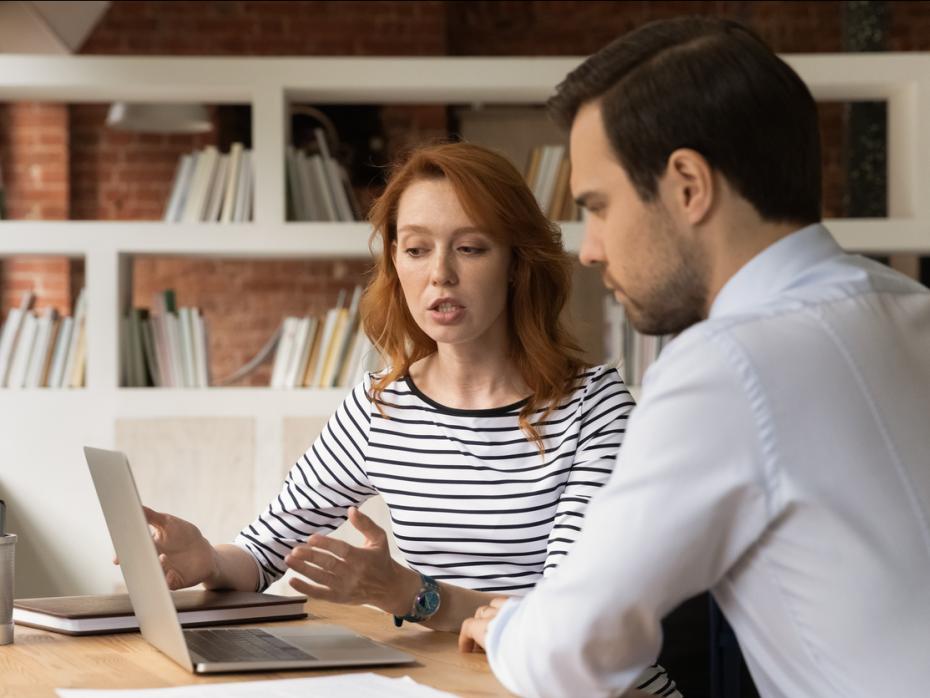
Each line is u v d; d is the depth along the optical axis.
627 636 1.04
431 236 1.67
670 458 1.01
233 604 1.56
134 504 1.26
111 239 3.74
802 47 6.85
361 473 1.82
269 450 3.76
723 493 1.00
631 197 1.09
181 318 3.81
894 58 3.78
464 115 6.63
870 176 5.05
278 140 3.80
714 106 1.05
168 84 3.78
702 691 3.01
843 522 1.00
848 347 1.03
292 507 1.83
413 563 1.74
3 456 3.71
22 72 3.75
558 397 1.69
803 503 1.00
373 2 6.50
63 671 1.28
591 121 1.11
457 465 1.71
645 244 1.09
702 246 1.08
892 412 1.02
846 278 1.08
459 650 1.41
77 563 3.70
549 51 7.12
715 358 1.02
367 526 1.46
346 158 6.30
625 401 1.69
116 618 1.51
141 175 6.64
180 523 1.68
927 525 1.01
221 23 6.51
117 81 3.77
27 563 3.69
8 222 3.71
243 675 1.25
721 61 1.06
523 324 1.71
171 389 3.75
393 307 1.80
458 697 1.12
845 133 5.52
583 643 1.03
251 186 3.88
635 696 1.18
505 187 1.67
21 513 3.69
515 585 1.67
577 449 1.67
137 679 1.23
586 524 1.06
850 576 1.00
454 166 1.66
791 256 1.08
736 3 7.00
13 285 6.38
